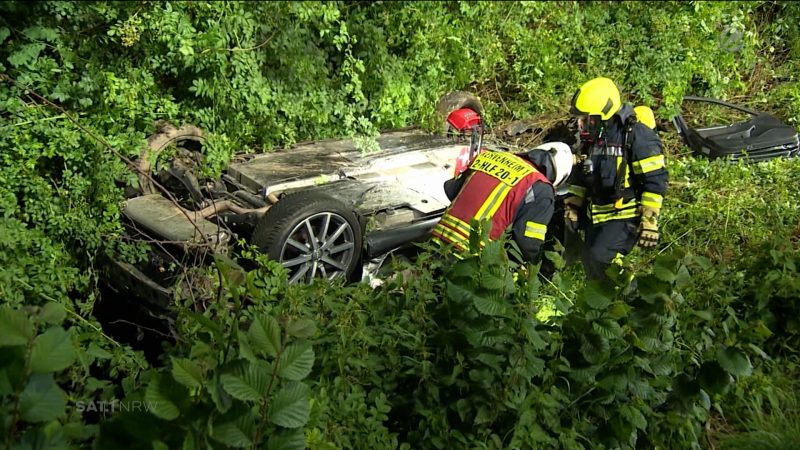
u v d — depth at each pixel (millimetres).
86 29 6383
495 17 8742
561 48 8758
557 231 6230
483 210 4684
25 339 2107
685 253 3691
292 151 6508
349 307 3531
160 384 2305
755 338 3750
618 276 3275
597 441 3361
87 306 4855
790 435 3736
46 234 5316
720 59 9211
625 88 8672
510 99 8648
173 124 6277
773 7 10227
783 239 4305
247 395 2312
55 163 5703
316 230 5270
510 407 3145
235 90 6656
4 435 2100
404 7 8125
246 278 2732
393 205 5633
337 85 7570
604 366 3303
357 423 3096
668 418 3525
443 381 3234
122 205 5441
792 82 9461
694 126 8578
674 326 3672
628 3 9117
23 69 5875
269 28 7090
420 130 7309
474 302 3043
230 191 5965
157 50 6562
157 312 4863
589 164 5277
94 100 5980
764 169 7086
